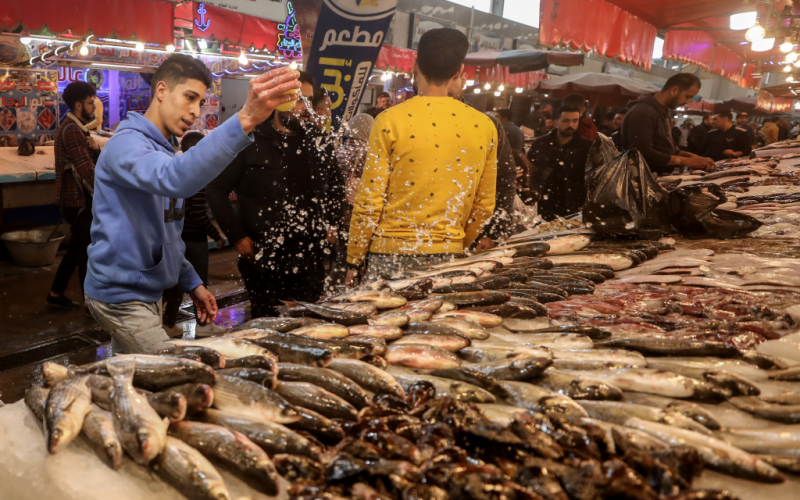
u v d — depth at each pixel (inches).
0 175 243.9
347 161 178.4
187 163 72.3
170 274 97.1
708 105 764.6
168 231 94.5
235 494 45.0
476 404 53.7
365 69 169.8
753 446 48.7
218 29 354.3
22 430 52.5
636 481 41.8
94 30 280.1
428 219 107.7
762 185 197.6
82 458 48.1
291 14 398.9
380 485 42.8
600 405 54.4
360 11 163.8
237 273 264.4
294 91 70.9
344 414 52.6
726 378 57.1
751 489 44.7
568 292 93.7
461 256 112.9
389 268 109.7
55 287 202.1
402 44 643.5
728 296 88.0
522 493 40.2
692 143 456.4
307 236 149.0
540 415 49.6
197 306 111.1
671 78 216.1
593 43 267.7
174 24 323.6
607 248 119.3
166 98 89.8
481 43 748.6
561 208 209.9
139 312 92.6
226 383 53.4
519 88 602.9
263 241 143.6
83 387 52.6
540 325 77.3
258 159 138.5
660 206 131.0
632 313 82.3
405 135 104.2
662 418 51.6
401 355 65.0
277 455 46.7
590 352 65.1
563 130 202.5
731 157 376.2
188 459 44.9
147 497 44.6
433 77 107.0
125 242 88.6
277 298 151.7
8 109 315.3
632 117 216.8
